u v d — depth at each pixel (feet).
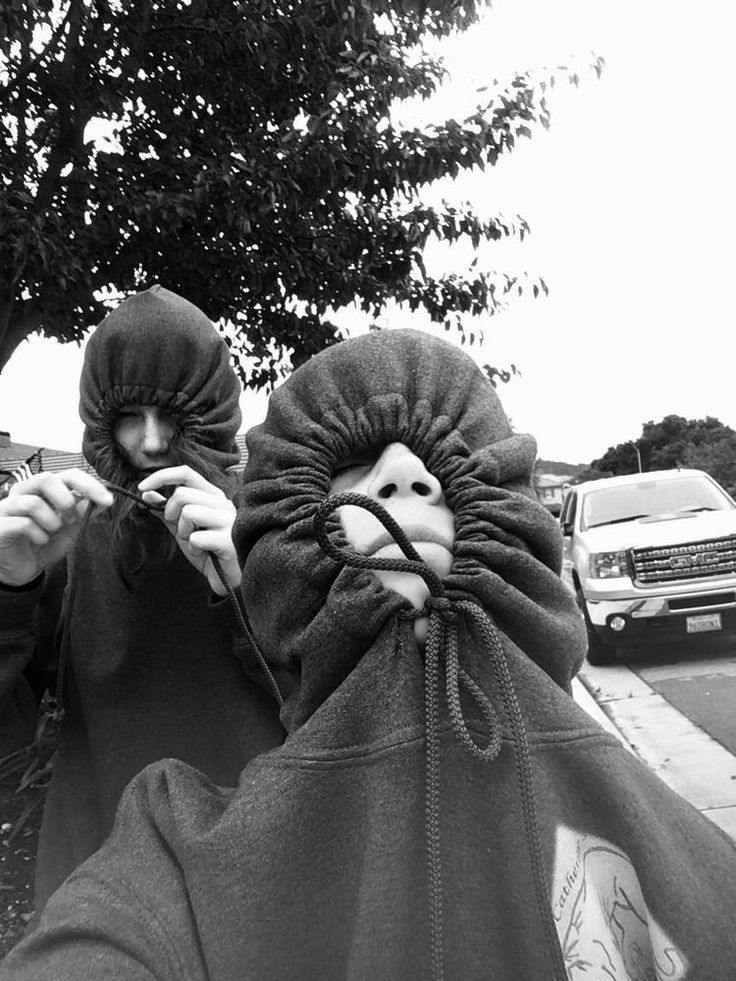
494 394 3.57
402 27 13.39
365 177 12.93
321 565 2.93
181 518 4.92
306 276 13.50
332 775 2.74
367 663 2.79
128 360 5.70
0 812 5.95
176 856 2.88
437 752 2.61
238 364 14.99
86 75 12.11
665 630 23.17
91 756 5.53
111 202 11.75
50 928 2.81
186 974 2.62
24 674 5.85
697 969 2.54
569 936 2.66
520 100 13.23
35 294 12.01
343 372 3.45
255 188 12.17
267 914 2.64
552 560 3.14
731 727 16.11
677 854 2.77
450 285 15.39
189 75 12.55
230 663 5.65
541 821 2.68
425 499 3.02
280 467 3.30
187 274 13.20
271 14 11.97
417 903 2.60
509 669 2.81
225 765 5.50
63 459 10.08
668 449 272.51
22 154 12.38
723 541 23.29
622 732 16.55
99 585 5.69
